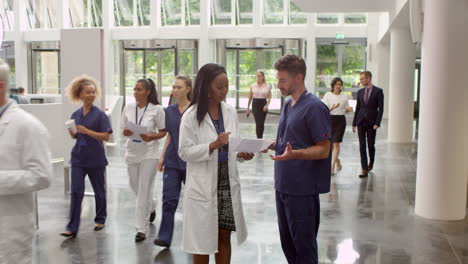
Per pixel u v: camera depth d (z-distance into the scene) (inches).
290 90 159.0
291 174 158.4
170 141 220.5
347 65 928.3
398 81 605.6
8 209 113.7
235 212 160.9
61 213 282.7
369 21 902.4
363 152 389.1
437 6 258.2
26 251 117.7
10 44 1079.0
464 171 267.1
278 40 933.2
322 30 917.8
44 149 116.1
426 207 271.9
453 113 261.7
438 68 260.7
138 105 237.6
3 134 113.2
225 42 957.2
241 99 965.8
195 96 161.3
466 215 277.1
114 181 373.4
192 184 158.7
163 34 971.9
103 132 239.0
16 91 645.9
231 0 952.3
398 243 229.3
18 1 1053.2
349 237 237.5
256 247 222.1
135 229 250.7
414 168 428.1
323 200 312.5
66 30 309.1
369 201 310.5
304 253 161.0
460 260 208.4
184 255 212.7
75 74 310.8
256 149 154.8
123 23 1007.6
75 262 204.2
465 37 257.0
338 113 391.2
